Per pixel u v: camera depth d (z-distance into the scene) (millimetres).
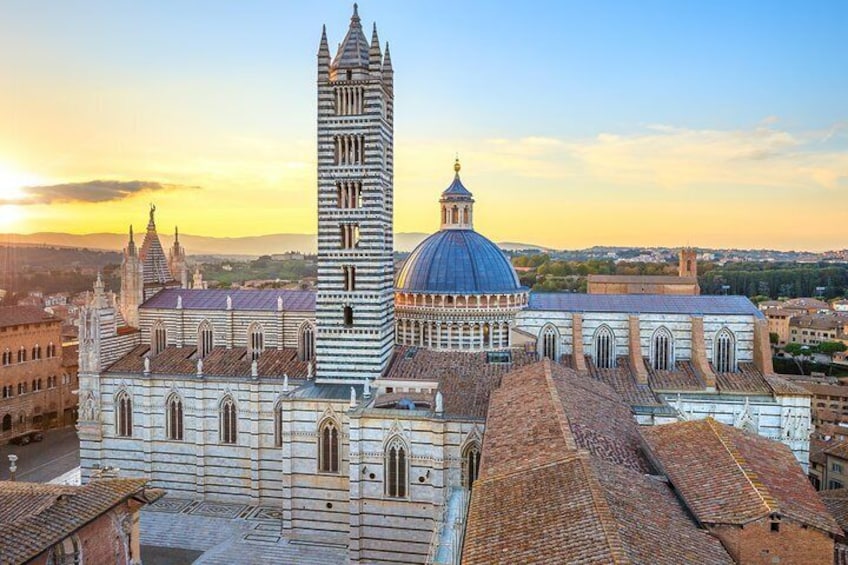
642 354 98688
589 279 180750
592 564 31359
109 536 56906
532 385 66312
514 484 43281
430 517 77750
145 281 120000
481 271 95438
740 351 97750
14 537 47844
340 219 89188
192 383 99375
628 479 43750
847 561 42438
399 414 77938
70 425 148875
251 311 107062
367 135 87938
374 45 87188
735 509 39688
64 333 180125
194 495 100250
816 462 106875
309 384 91000
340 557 81750
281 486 97375
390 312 94250
